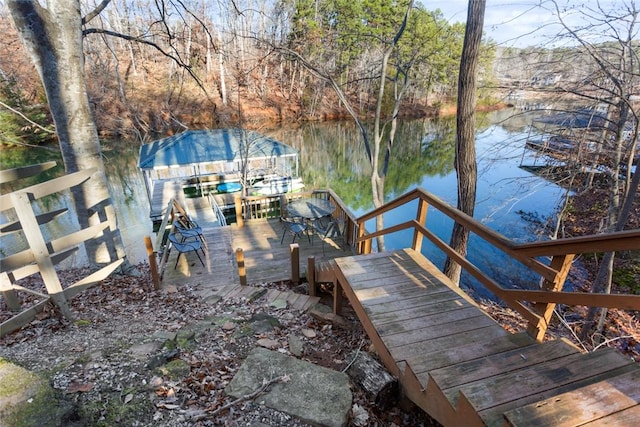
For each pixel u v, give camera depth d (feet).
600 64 15.46
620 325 19.17
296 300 15.38
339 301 12.66
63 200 46.60
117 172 60.54
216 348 10.18
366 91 91.91
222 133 51.60
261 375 8.60
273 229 25.49
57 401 6.79
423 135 87.04
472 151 15.99
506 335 7.79
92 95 61.93
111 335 10.75
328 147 82.38
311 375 8.61
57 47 14.44
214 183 48.93
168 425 6.81
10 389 6.88
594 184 21.29
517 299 7.47
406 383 7.20
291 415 7.39
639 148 18.02
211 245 22.91
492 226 34.37
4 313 12.20
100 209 16.84
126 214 43.98
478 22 14.34
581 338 17.84
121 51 89.66
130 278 17.58
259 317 12.69
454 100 102.63
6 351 9.40
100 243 17.19
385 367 8.10
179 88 82.53
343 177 64.23
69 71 14.85
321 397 7.89
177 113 76.69
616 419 4.03
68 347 9.66
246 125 79.30
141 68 85.76
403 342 7.91
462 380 5.86
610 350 5.93
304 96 97.09
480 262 29.86
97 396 7.32
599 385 4.50
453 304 9.35
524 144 19.69
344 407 7.61
